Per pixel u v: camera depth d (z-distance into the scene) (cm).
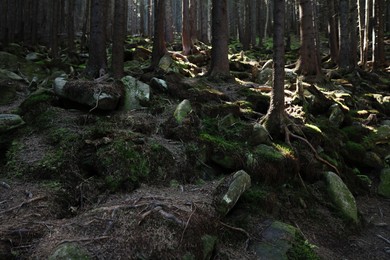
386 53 2080
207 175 516
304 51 1185
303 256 396
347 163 782
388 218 606
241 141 593
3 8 1342
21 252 311
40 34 1725
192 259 323
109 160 457
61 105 630
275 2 626
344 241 509
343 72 1415
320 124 806
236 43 2686
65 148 490
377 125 951
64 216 390
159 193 429
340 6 1470
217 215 406
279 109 646
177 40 2611
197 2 2689
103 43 846
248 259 381
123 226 336
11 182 438
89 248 309
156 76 842
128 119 579
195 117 601
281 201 525
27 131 552
